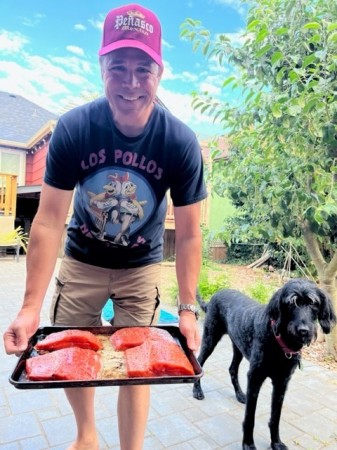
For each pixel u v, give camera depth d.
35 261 1.51
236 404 2.71
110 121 1.49
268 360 2.11
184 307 1.66
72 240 1.78
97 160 1.54
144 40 1.34
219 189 3.79
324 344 3.93
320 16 2.90
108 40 1.36
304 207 3.08
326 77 2.83
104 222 1.65
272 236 3.52
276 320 2.03
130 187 1.60
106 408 2.57
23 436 2.22
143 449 2.16
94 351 1.42
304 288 2.00
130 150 1.54
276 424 2.21
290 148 2.98
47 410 2.51
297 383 3.10
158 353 1.36
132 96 1.38
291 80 2.64
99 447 2.14
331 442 2.30
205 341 2.96
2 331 3.98
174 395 2.82
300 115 2.71
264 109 2.93
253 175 3.24
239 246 10.86
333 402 2.80
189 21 3.10
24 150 14.00
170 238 10.32
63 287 1.80
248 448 2.17
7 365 3.14
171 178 1.64
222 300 2.81
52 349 1.41
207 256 9.23
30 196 10.63
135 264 1.78
